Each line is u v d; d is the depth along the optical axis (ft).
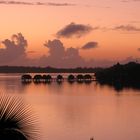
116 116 183.93
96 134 128.36
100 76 580.71
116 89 413.39
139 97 301.63
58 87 434.30
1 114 16.58
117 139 121.29
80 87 442.91
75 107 223.92
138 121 164.96
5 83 511.81
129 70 543.80
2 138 16.10
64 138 118.01
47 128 132.67
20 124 16.66
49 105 228.02
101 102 260.42
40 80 574.56
